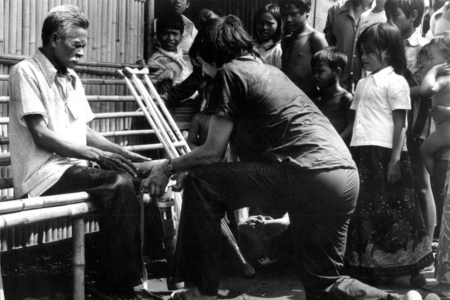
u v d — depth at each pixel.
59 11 3.45
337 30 5.62
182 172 3.35
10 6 3.99
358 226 4.05
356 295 3.15
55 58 3.48
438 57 4.42
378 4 5.27
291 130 3.16
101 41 4.78
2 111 3.90
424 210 4.53
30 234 3.88
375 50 4.06
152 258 4.40
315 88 5.04
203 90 4.94
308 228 3.23
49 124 3.46
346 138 4.30
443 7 5.78
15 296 3.51
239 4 6.18
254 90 3.16
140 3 5.18
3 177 3.95
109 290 3.45
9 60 3.86
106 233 3.32
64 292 3.62
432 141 4.50
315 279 3.28
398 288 4.07
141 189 3.34
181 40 5.59
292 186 3.13
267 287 3.92
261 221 3.96
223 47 3.29
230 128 3.19
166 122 4.26
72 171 3.39
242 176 3.15
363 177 4.05
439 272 3.89
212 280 3.21
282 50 5.23
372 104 4.05
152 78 4.96
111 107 4.65
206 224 3.18
